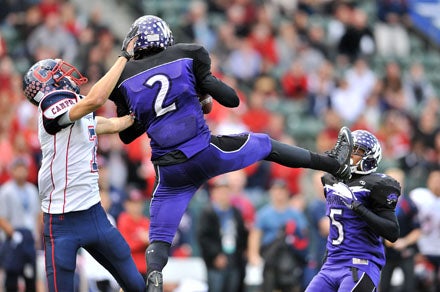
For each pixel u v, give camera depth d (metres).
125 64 27.47
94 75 60.41
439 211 48.03
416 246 46.31
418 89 78.69
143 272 42.44
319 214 47.16
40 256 46.84
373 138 30.58
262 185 58.31
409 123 70.31
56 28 65.44
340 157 28.66
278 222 46.22
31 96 27.56
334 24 78.69
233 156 27.34
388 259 45.62
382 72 79.62
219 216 45.81
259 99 62.81
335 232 30.59
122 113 28.20
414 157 64.44
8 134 54.09
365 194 30.11
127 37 27.44
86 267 43.47
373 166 30.59
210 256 45.47
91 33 64.25
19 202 44.88
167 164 26.98
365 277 29.91
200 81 27.31
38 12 67.44
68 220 27.39
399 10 87.06
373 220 29.44
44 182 27.56
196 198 53.97
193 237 52.81
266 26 72.75
